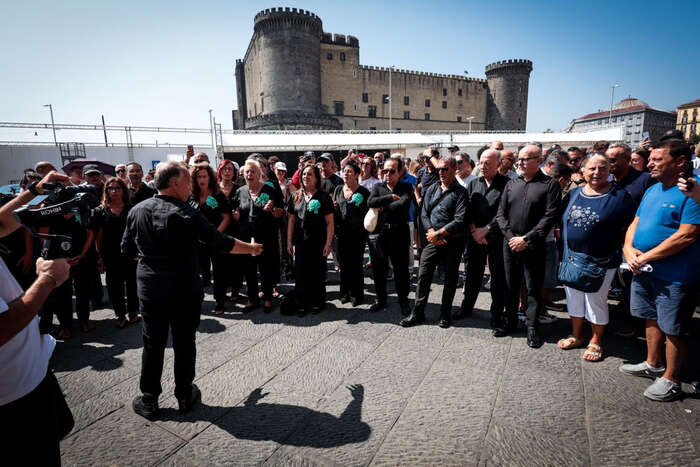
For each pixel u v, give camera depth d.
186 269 2.32
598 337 3.03
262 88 52.78
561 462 1.98
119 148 20.44
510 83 67.81
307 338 3.60
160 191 2.36
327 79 56.97
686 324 2.41
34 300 1.15
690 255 2.36
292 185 6.28
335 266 6.18
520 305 4.04
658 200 2.54
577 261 3.00
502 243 3.52
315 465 2.00
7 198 3.39
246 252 2.49
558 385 2.70
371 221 3.94
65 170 7.20
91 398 2.70
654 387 2.52
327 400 2.59
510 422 2.31
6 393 1.23
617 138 32.94
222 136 23.12
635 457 2.00
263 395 2.67
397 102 62.12
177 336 2.38
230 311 4.43
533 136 32.09
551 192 3.13
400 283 4.09
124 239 2.44
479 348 3.30
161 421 2.40
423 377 2.85
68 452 2.14
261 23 50.88
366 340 3.52
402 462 2.01
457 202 3.53
